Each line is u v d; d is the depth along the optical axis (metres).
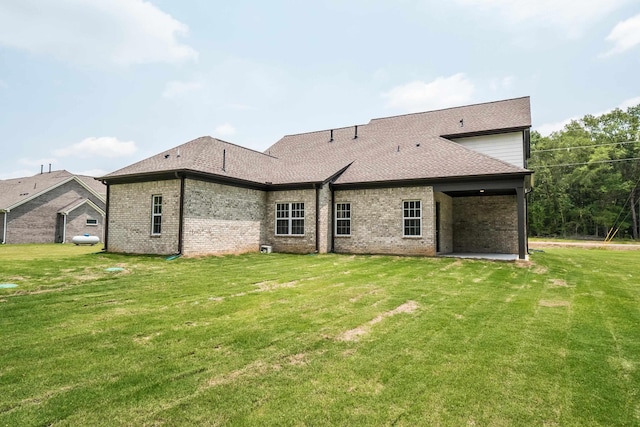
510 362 3.86
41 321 5.13
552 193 44.66
